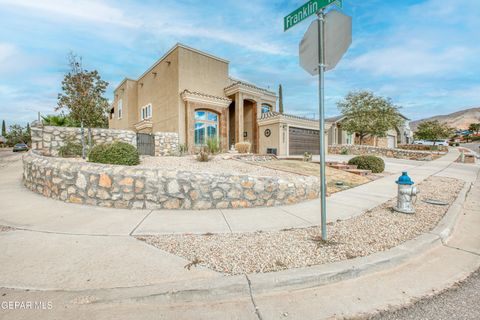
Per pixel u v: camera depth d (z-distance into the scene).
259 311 2.21
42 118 12.14
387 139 31.83
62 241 3.44
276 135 17.31
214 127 15.87
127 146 7.71
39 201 5.59
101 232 3.80
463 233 4.12
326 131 22.41
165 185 5.23
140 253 3.09
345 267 2.74
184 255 3.04
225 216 4.77
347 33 3.25
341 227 4.11
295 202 5.95
